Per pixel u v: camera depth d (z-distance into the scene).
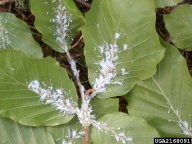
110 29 0.16
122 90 0.17
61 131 0.17
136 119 0.16
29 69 0.16
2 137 0.16
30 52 0.17
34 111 0.16
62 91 0.16
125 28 0.16
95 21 0.16
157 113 0.18
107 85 0.17
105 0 0.16
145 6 0.16
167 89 0.17
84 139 0.16
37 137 0.17
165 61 0.17
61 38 0.17
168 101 0.17
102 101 0.17
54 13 0.16
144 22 0.16
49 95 0.16
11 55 0.15
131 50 0.16
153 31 0.16
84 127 0.16
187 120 0.18
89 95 0.17
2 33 0.17
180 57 0.17
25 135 0.17
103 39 0.16
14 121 0.17
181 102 0.17
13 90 0.16
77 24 0.17
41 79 0.16
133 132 0.16
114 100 0.17
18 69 0.16
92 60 0.16
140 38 0.16
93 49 0.16
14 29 0.17
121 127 0.16
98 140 0.16
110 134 0.16
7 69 0.15
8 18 0.18
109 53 0.16
